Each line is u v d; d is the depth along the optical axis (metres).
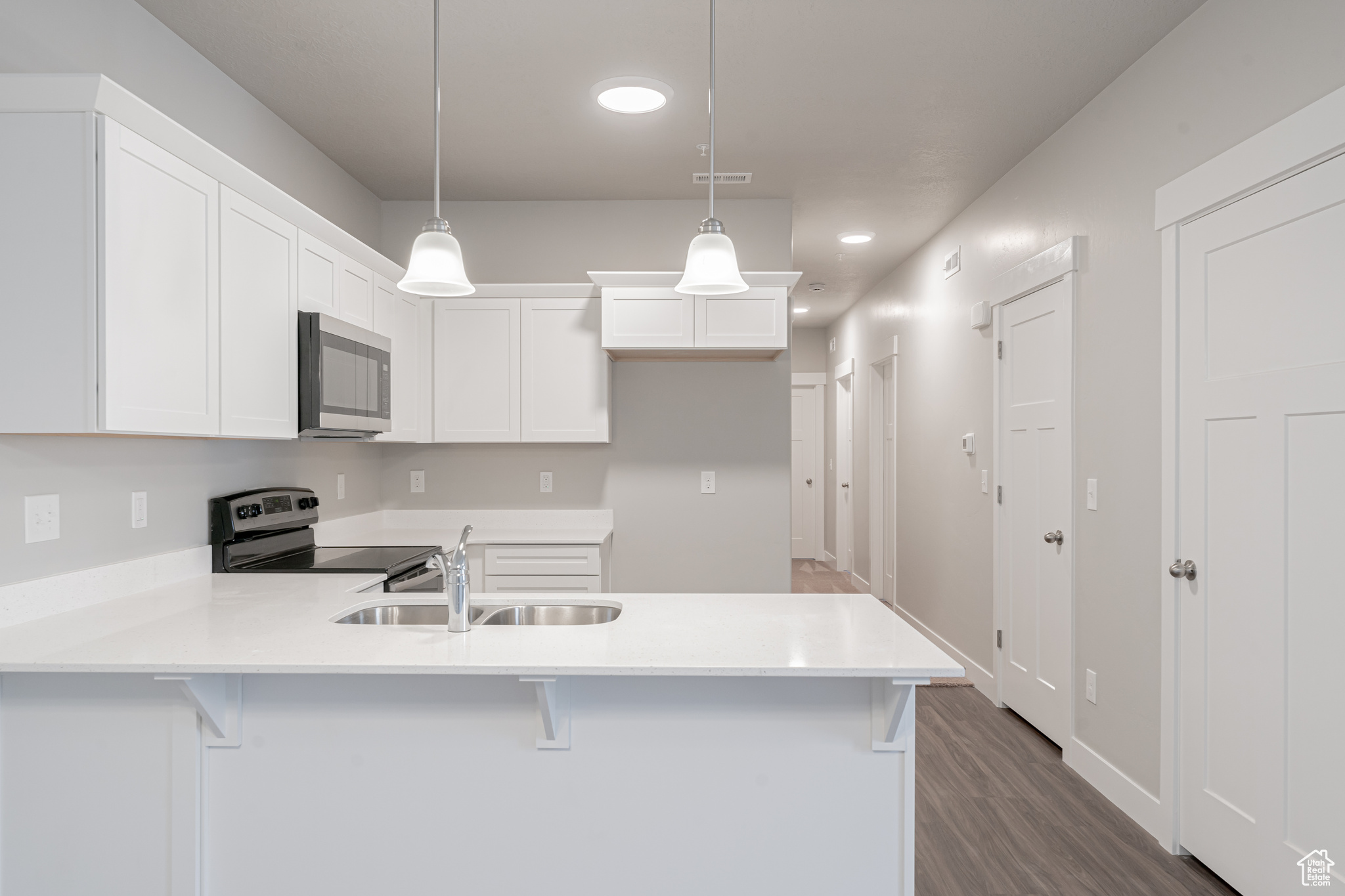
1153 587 2.59
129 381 1.78
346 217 3.67
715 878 1.76
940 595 4.80
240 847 1.75
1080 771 3.07
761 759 1.75
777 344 3.66
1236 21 2.17
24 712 1.74
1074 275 3.08
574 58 2.61
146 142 1.83
